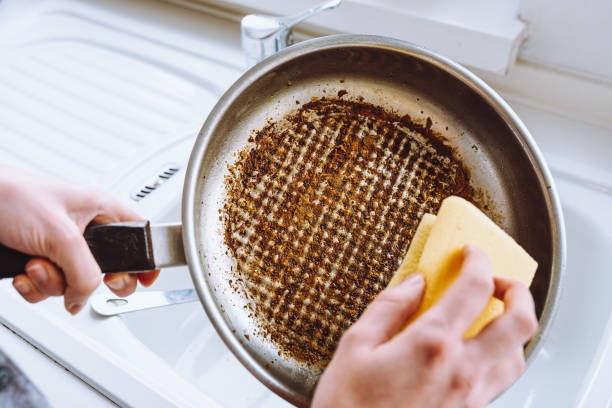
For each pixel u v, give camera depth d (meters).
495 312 0.41
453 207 0.41
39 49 0.83
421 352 0.34
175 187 0.66
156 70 0.79
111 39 0.83
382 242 0.48
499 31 0.64
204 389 0.62
